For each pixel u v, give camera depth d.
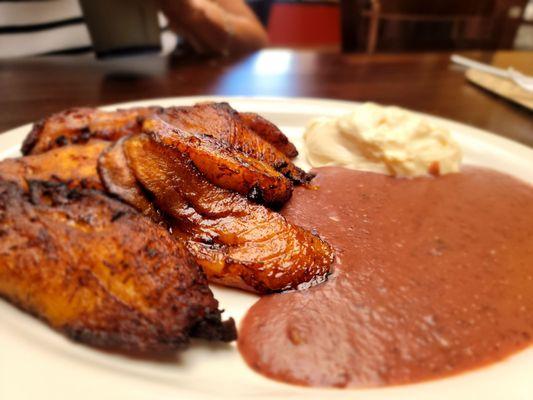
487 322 0.15
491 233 0.20
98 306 0.13
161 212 0.18
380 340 0.14
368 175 0.26
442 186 0.25
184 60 0.47
